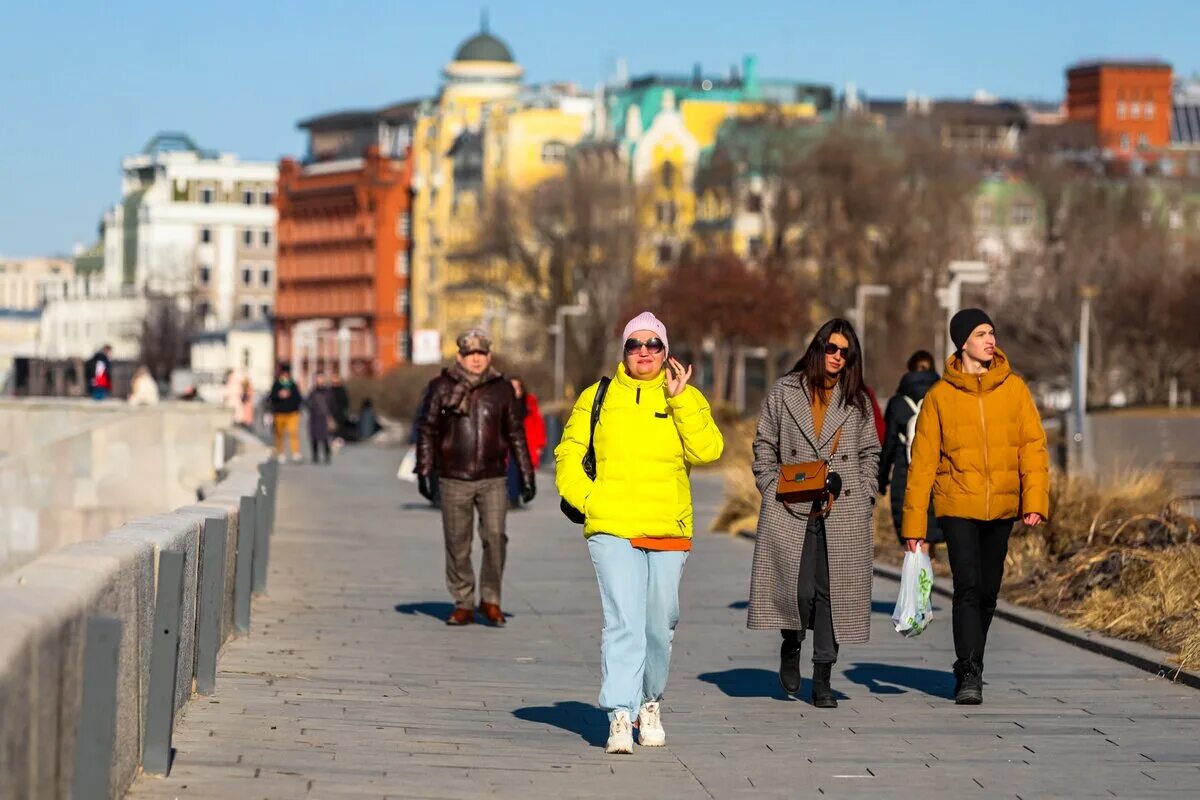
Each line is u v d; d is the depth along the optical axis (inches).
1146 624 1298.0
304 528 2442.2
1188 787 842.2
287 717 984.3
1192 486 2284.7
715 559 2044.8
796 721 1019.3
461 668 1221.7
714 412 4675.2
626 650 905.5
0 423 4308.6
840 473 1047.6
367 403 6663.4
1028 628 1412.4
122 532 834.2
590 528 909.2
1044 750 932.0
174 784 789.2
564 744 940.0
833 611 1052.5
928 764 894.4
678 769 876.6
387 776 836.6
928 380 1557.6
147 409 3693.4
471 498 1464.1
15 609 564.7
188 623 982.4
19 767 531.5
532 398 2869.1
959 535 1064.8
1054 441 3179.1
